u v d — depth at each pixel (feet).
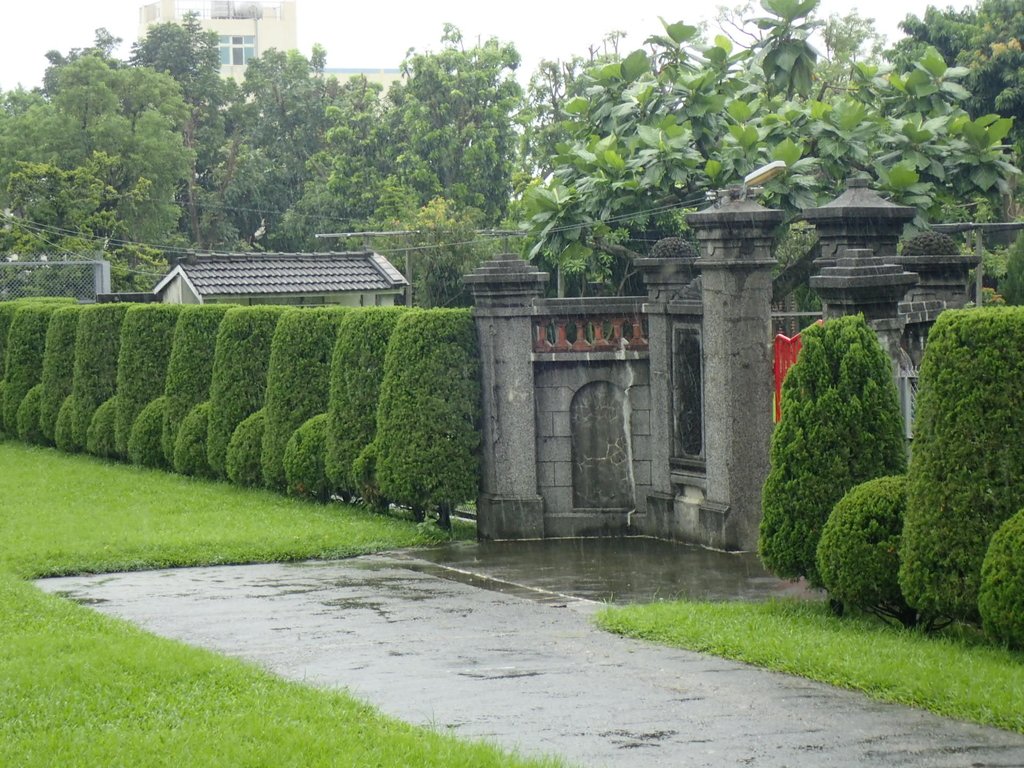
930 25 111.75
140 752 21.76
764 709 24.63
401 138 162.20
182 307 70.03
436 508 53.62
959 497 28.45
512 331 50.93
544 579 42.01
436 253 127.95
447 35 158.20
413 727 23.49
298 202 172.86
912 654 27.48
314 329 59.77
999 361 28.14
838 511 31.73
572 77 136.05
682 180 57.36
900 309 43.06
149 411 70.59
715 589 39.40
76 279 113.91
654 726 23.77
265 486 61.87
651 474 50.90
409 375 51.37
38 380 86.33
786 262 81.15
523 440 51.06
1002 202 103.91
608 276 87.81
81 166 152.25
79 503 58.54
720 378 46.14
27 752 21.89
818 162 57.57
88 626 32.58
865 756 21.72
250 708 24.59
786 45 59.93
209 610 37.04
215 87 189.57
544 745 22.82
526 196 61.52
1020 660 26.66
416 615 35.76
